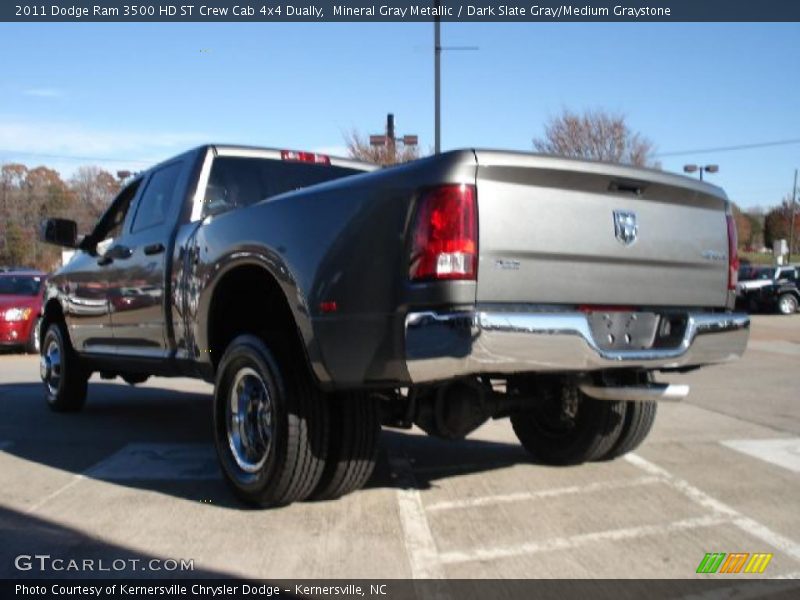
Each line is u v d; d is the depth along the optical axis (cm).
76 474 523
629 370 424
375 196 376
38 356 1463
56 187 6325
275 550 381
